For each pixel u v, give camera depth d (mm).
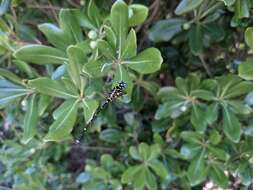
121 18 253
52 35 277
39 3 385
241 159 356
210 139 353
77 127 376
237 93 332
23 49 268
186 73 405
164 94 358
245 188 365
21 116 424
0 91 303
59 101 385
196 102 355
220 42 387
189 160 387
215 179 365
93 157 497
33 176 487
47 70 366
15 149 477
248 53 370
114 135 426
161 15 384
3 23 329
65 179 515
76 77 266
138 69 263
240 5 279
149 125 435
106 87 310
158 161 387
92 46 267
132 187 428
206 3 325
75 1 377
